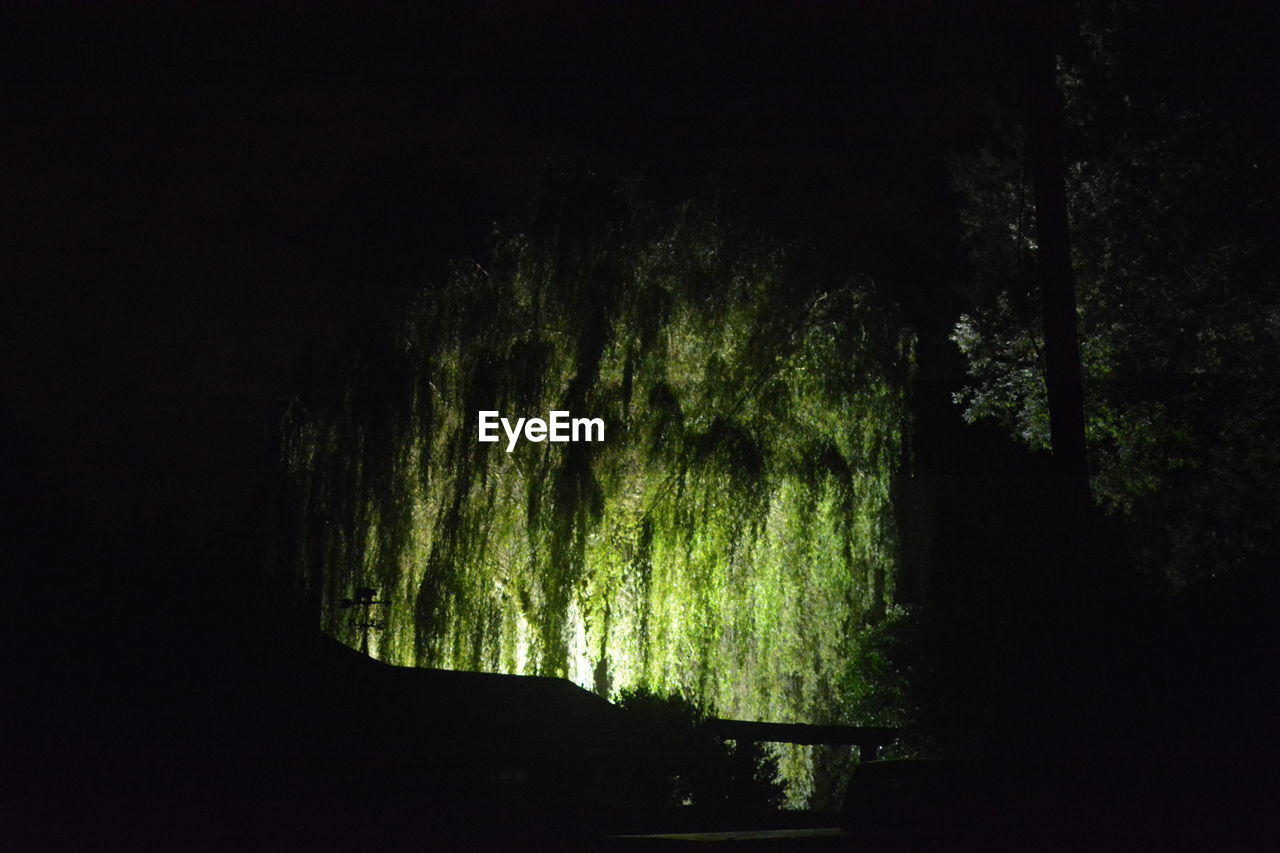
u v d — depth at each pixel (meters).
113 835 8.66
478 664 22.45
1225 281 21.73
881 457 23.75
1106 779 8.76
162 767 9.28
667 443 23.77
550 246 25.09
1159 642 12.95
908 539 23.12
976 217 28.27
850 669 21.39
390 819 9.95
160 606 11.69
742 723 16.97
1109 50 22.58
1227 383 22.70
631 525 23.55
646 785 13.11
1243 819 8.34
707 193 25.94
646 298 24.61
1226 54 21.48
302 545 23.12
